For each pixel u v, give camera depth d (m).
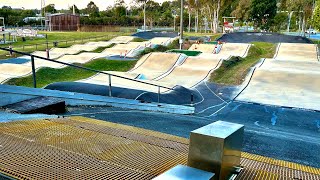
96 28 66.00
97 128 5.09
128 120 7.52
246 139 7.03
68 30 63.25
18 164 3.11
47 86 16.38
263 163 3.86
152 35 48.41
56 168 3.05
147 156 3.60
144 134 5.00
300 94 16.86
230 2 62.41
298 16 57.97
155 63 25.02
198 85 19.20
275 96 16.59
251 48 33.28
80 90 15.51
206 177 2.39
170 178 2.36
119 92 15.13
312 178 3.40
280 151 6.24
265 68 22.28
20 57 27.36
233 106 14.92
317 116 13.29
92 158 3.43
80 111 7.93
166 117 8.92
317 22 36.19
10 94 7.05
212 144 2.66
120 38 44.50
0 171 2.90
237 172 3.07
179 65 24.25
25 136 4.21
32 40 42.28
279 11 67.12
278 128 11.35
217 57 26.84
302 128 11.59
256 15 61.16
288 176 3.39
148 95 14.79
